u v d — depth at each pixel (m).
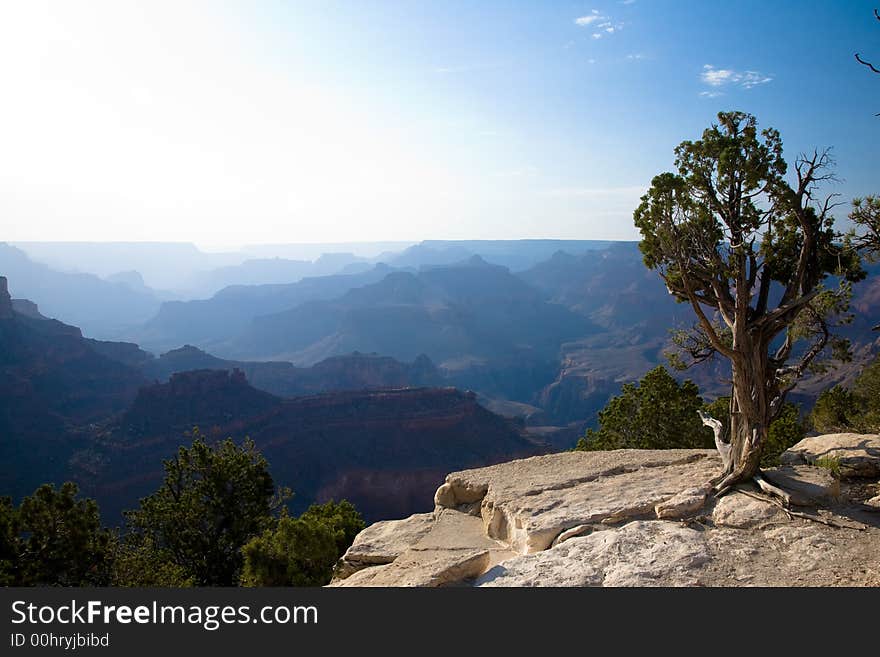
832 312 14.27
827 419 30.38
